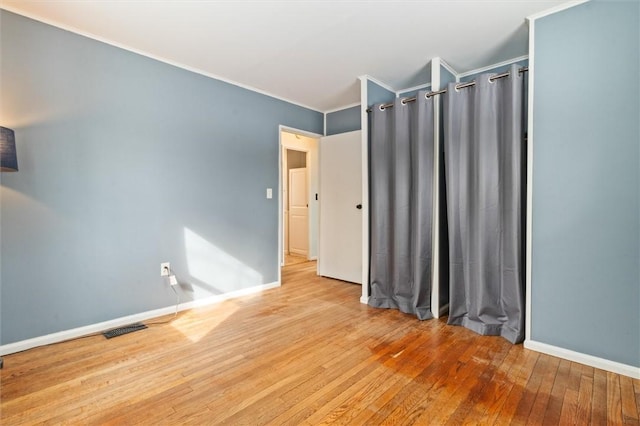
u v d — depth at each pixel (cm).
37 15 218
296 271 471
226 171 333
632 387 175
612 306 192
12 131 191
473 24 228
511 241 233
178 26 232
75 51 236
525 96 238
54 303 229
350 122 420
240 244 347
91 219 245
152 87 277
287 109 396
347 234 408
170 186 290
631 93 184
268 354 213
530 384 179
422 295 283
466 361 204
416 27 232
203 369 194
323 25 230
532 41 215
